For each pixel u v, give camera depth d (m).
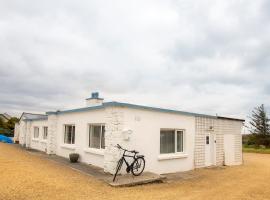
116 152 10.85
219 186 10.43
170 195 8.48
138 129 11.62
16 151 19.77
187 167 14.19
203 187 10.12
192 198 8.27
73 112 15.66
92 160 13.23
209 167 15.66
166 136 13.23
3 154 16.38
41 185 8.54
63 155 16.70
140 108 11.69
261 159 23.86
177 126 13.66
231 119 17.91
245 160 22.28
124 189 8.94
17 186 8.19
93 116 13.41
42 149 21.00
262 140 50.31
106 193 8.23
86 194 7.95
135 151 11.11
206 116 15.73
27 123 25.52
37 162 13.66
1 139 32.78
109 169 10.98
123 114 11.13
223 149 17.20
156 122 12.48
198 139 15.16
